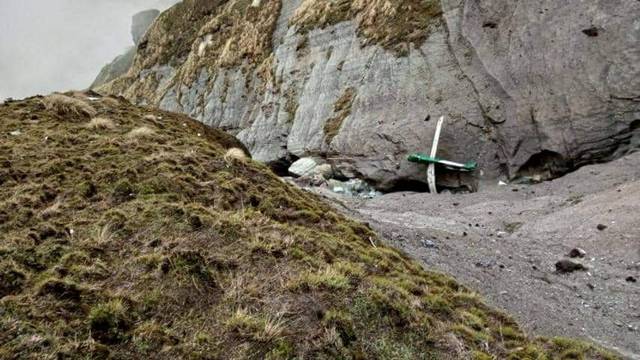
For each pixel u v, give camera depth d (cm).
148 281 705
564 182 2603
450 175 3347
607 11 2928
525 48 3256
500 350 791
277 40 5925
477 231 2000
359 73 4278
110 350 577
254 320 643
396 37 4125
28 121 1458
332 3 5122
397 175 3550
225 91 6191
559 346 917
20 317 599
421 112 3622
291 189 1372
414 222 2127
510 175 3108
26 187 995
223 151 1502
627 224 1688
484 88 3394
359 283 793
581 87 2888
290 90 5072
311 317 672
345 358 624
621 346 1037
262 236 882
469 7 3688
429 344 717
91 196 984
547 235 1858
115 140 1291
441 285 1080
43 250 770
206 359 584
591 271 1483
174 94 7512
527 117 3092
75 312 630
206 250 801
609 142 2730
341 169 3975
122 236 826
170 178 1066
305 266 802
